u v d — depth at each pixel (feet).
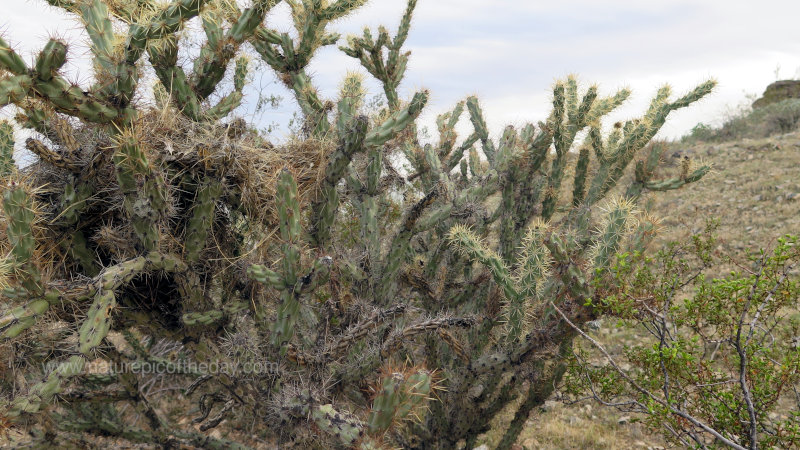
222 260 9.12
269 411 8.60
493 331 13.24
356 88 12.57
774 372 9.02
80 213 8.33
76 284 7.59
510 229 14.28
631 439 16.67
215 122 9.39
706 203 38.73
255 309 9.27
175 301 9.12
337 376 9.68
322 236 10.48
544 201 15.14
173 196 8.61
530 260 10.58
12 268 7.09
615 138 15.37
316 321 11.31
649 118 15.34
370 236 12.54
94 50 7.92
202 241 8.59
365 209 12.69
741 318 8.29
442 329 10.13
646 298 8.74
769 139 51.29
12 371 7.82
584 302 9.34
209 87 9.62
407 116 9.93
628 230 9.95
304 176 9.83
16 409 6.43
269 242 9.16
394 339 9.43
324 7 10.79
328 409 7.72
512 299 10.67
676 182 15.37
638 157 16.15
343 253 11.85
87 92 7.39
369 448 7.26
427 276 14.10
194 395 12.57
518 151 13.67
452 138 17.42
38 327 7.86
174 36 8.66
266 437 11.06
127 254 8.28
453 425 12.44
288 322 8.47
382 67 13.53
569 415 18.54
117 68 7.56
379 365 9.57
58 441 8.74
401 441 12.35
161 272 8.34
